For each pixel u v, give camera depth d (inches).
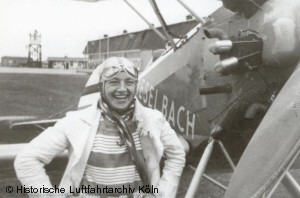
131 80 94.2
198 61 148.3
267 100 121.5
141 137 96.0
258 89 122.6
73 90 476.1
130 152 92.7
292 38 113.4
